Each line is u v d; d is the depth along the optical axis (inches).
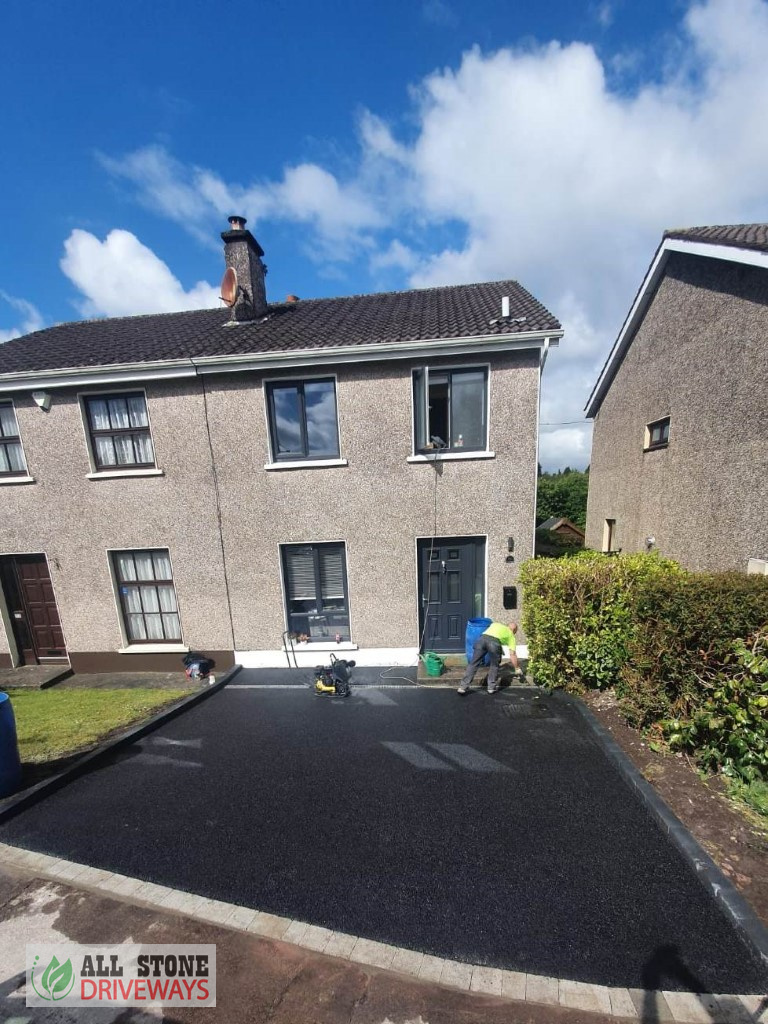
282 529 303.9
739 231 293.4
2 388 296.8
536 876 119.0
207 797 163.5
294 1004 87.0
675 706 173.6
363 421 287.6
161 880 122.4
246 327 342.0
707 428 287.3
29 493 316.5
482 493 287.9
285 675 302.8
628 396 432.8
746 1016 82.0
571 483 993.5
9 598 340.5
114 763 191.0
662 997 86.0
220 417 295.1
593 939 99.5
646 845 129.2
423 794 159.8
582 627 233.6
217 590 316.2
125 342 342.3
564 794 155.9
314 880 120.6
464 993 88.4
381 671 298.4
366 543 300.7
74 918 110.5
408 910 109.5
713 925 102.1
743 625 153.7
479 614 307.6
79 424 304.3
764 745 139.7
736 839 123.8
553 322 270.1
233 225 359.3
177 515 309.9
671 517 339.6
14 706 268.5
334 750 195.9
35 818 152.9
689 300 309.6
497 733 204.7
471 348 266.7
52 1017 87.3
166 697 270.5
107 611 328.5
